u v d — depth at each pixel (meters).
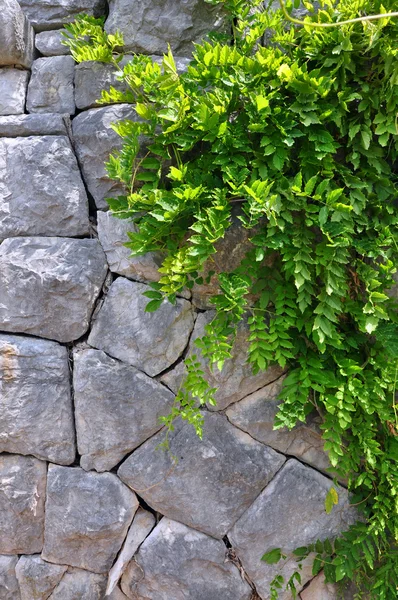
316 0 1.41
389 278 1.42
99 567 1.63
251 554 1.60
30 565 1.65
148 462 1.58
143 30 1.59
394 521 1.49
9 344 1.57
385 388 1.45
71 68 1.63
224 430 1.58
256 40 1.46
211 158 1.43
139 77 1.44
